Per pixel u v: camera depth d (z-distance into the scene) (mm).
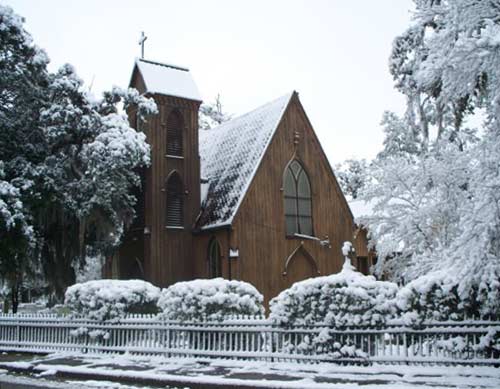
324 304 16234
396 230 22578
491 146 13930
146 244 31812
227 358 17578
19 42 27578
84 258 29969
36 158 28141
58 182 26766
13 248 24875
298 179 33281
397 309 15531
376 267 23812
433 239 21609
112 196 27859
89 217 27703
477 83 14758
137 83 35156
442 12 16031
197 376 15211
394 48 20344
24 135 28453
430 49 14938
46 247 29469
